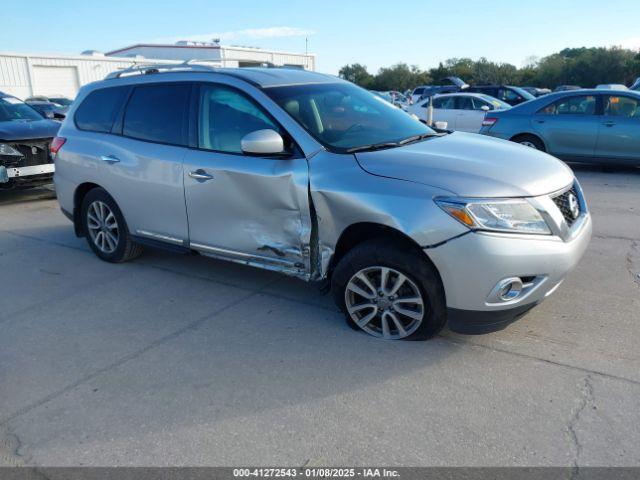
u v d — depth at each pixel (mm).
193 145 4562
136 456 2791
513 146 4285
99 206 5590
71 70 36688
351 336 3916
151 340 3996
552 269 3371
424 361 3543
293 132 4000
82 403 3256
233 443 2854
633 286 4621
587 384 3219
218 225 4461
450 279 3371
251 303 4555
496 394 3166
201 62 5293
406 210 3404
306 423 2984
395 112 4848
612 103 9711
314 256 4020
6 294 5008
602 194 8180
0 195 9734
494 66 80188
